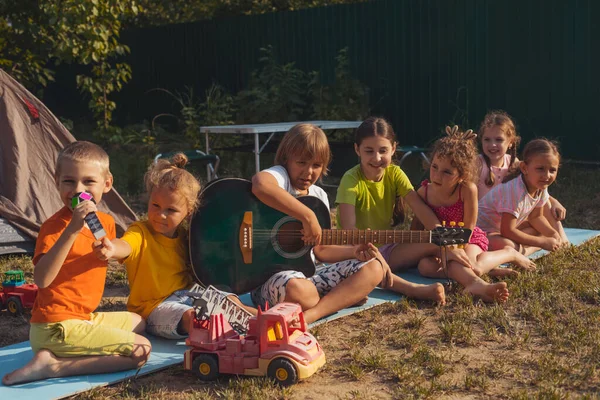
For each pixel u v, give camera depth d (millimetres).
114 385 3539
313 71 12914
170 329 3982
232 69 14414
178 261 4176
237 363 3523
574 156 10227
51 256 3424
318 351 3617
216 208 4180
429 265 5199
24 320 4684
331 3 17312
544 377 3463
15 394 3389
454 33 11062
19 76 12062
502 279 5148
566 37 10055
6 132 6340
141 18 18188
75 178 3660
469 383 3406
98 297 3760
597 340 3885
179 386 3529
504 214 5531
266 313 3512
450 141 4996
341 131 11914
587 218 7742
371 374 3605
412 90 11664
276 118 12758
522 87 10523
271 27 13531
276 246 4293
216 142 13039
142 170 11102
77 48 11320
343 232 4348
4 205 6184
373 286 4426
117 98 16672
